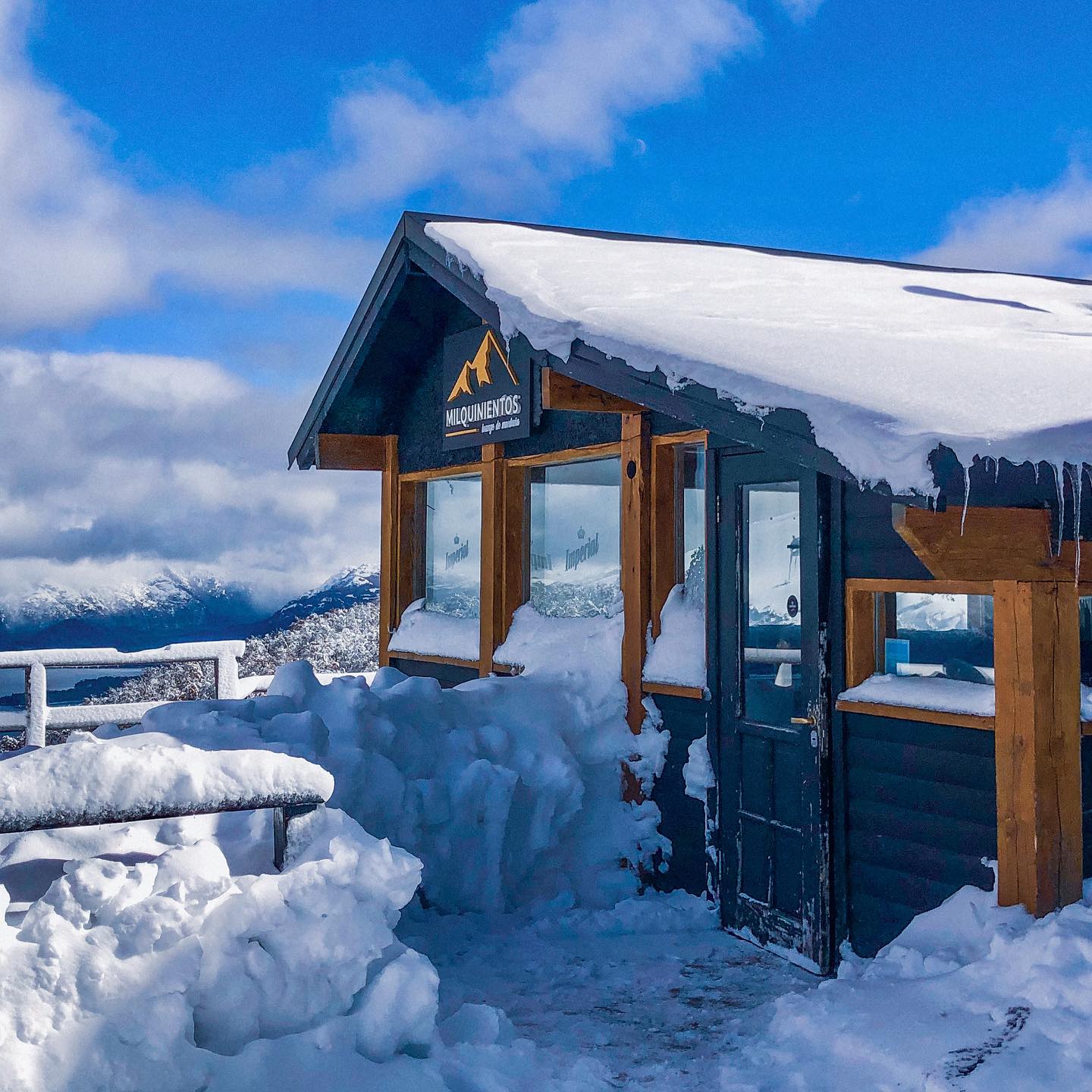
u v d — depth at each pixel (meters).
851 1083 3.55
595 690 6.78
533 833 6.23
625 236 8.46
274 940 3.31
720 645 6.03
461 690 6.54
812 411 3.91
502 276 6.25
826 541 5.29
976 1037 3.51
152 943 3.11
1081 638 4.77
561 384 6.15
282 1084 3.16
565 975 5.19
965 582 4.55
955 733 4.66
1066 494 3.58
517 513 7.94
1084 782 4.39
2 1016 2.88
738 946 5.67
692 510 6.60
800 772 5.42
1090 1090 3.14
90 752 3.44
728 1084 3.78
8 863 3.94
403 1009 3.48
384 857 3.52
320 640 21.38
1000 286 8.67
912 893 4.86
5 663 8.78
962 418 3.63
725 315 5.70
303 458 9.79
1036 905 4.07
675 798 6.43
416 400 9.32
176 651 9.45
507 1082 3.57
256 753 3.64
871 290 7.52
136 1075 2.96
